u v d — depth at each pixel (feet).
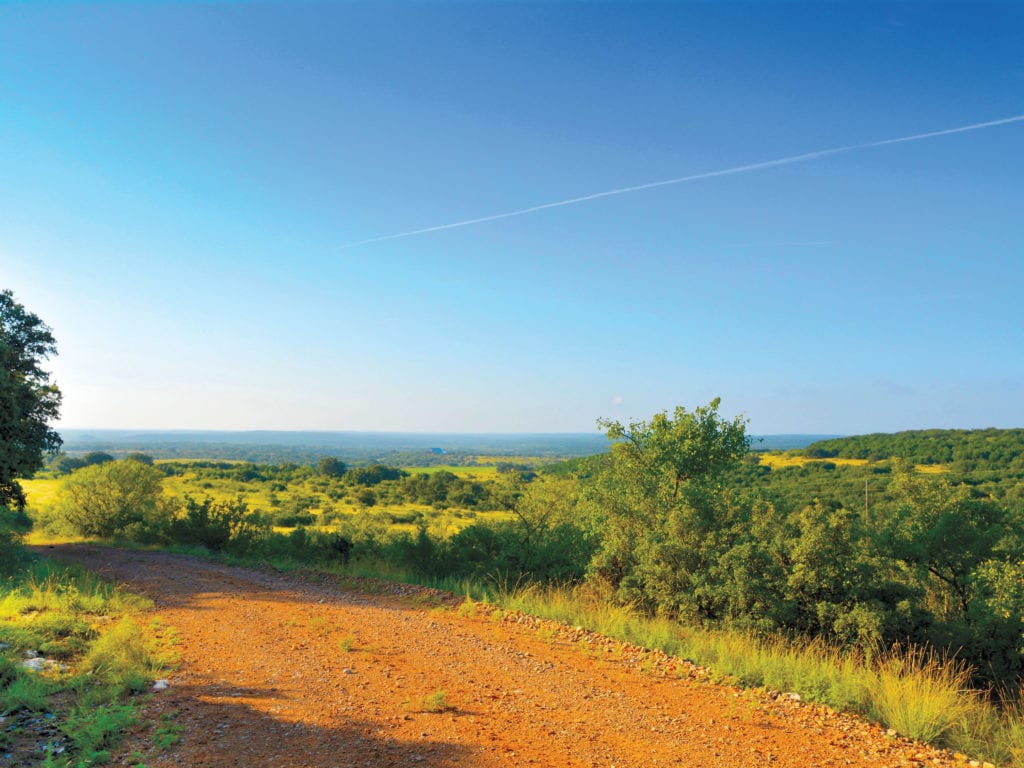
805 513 39.93
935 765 18.35
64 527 117.60
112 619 34.32
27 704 19.20
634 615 40.19
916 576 44.34
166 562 67.51
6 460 69.97
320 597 46.29
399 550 64.95
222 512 89.20
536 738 19.58
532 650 31.12
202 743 17.81
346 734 19.21
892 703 22.56
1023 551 41.98
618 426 61.82
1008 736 21.16
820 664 28.71
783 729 20.90
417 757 17.69
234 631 33.60
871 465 210.79
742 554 39.32
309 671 26.22
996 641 36.11
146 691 21.97
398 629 35.45
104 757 16.21
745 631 35.99
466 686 24.89
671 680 26.40
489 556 60.13
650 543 44.21
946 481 47.50
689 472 59.31
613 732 20.31
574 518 61.93
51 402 88.43
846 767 17.98
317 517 215.92
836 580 37.22
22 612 32.94
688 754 18.65
